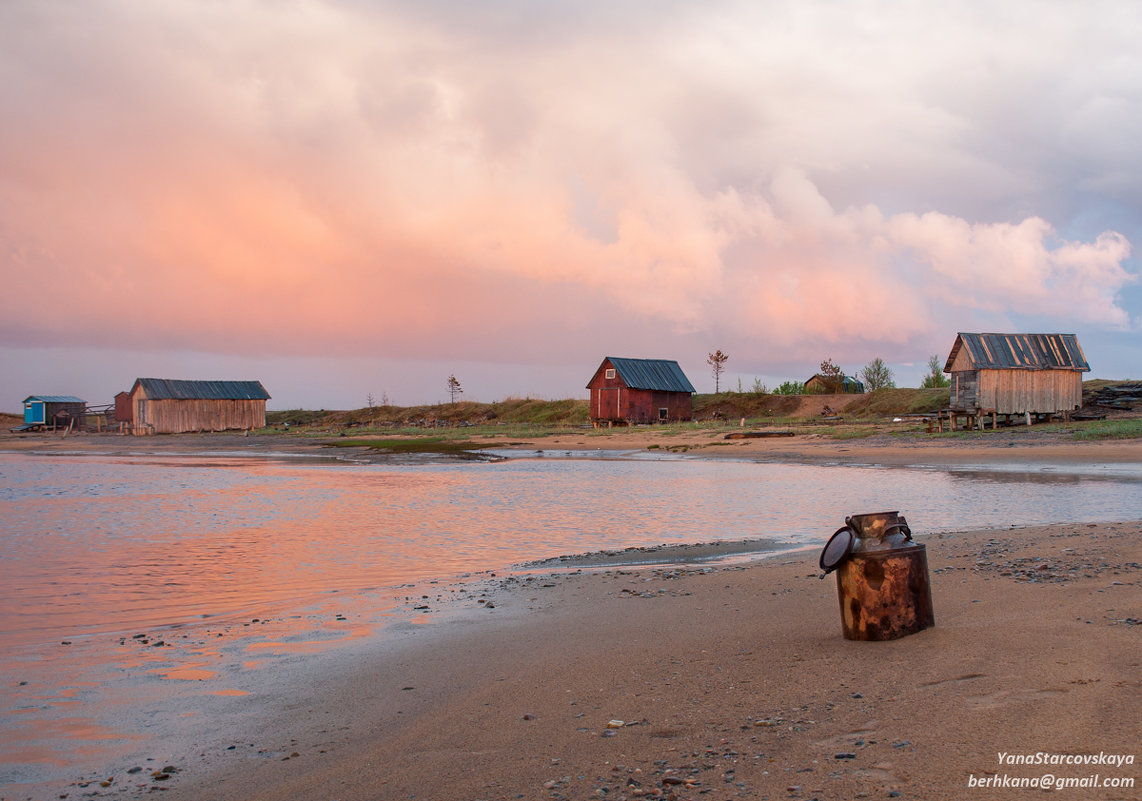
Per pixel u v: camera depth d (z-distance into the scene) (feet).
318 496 82.02
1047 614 21.54
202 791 14.65
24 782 15.44
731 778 13.15
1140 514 52.80
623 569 39.29
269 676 22.16
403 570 41.09
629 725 16.16
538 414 273.33
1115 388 158.20
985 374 137.49
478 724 17.08
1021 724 13.88
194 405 268.82
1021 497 65.36
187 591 36.06
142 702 20.17
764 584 31.42
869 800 11.83
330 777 14.79
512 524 59.00
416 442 192.03
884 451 119.03
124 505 75.00
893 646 19.88
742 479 93.40
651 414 221.87
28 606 33.06
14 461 153.48
